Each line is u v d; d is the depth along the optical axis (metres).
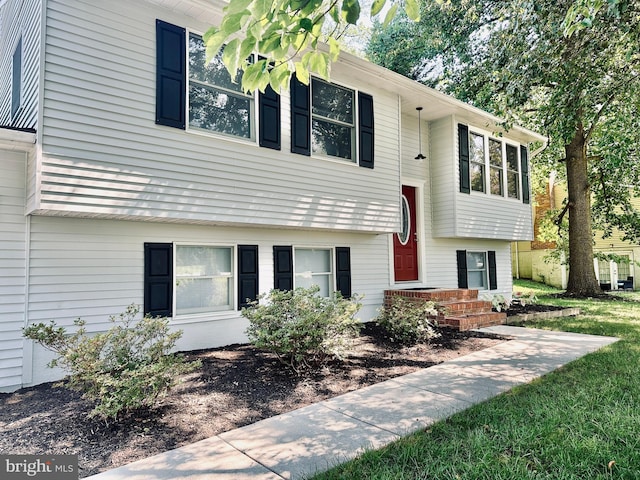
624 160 12.11
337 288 7.75
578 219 13.52
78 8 4.63
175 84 5.28
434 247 9.82
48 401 4.07
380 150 7.77
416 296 8.02
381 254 8.69
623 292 15.27
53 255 4.92
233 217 5.73
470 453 2.85
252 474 2.67
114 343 3.80
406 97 8.38
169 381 3.69
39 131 4.32
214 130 5.66
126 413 3.63
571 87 5.88
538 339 6.71
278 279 6.90
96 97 4.70
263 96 6.09
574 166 13.59
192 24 5.51
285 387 4.44
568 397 3.90
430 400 4.00
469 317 7.71
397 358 5.64
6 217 4.66
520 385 4.37
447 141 9.51
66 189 4.47
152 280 5.59
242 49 2.57
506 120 7.09
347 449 3.00
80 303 5.05
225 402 4.00
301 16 2.60
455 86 13.29
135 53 5.00
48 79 4.40
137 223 5.54
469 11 10.50
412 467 2.71
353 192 7.24
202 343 6.02
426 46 14.84
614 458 2.72
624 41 5.31
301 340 4.75
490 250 11.25
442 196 9.58
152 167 5.06
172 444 3.13
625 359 5.25
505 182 10.68
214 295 6.27
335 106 7.15
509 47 6.13
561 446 2.91
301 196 6.50
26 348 4.66
